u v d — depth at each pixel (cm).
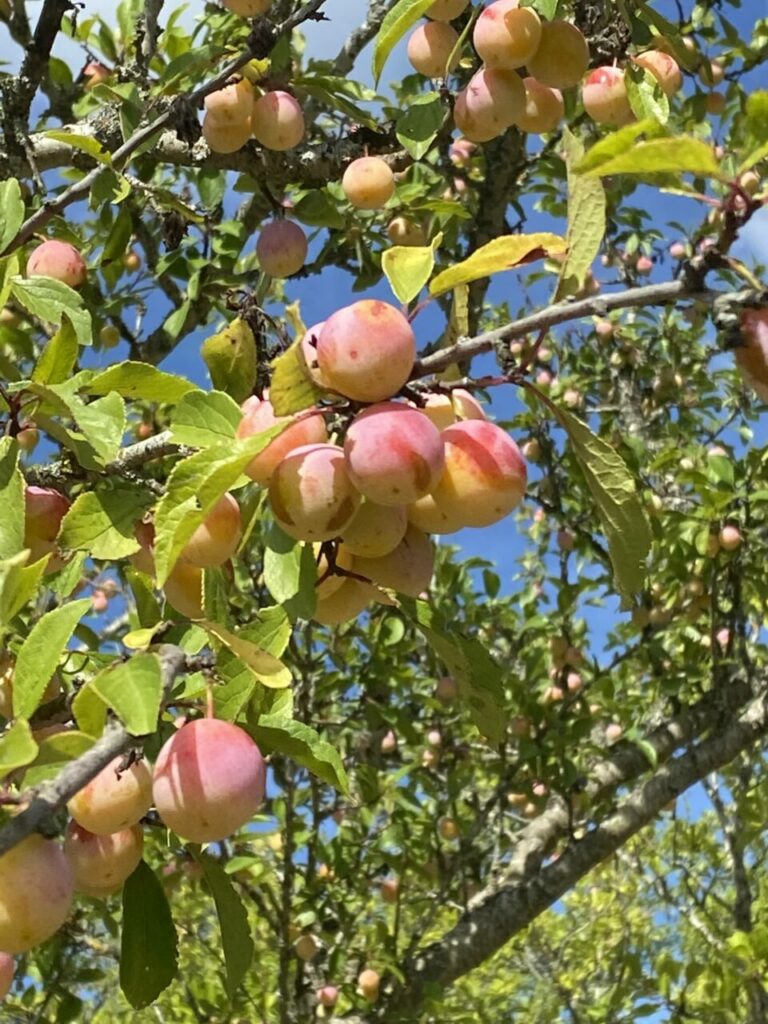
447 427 32
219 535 31
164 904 32
